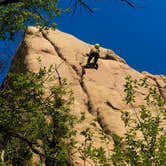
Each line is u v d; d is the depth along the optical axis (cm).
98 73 4884
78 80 4650
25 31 2886
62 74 4547
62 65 4728
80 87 4531
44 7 2634
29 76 2241
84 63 5000
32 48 4828
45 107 2219
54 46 5131
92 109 4238
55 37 5319
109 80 4838
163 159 1850
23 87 2175
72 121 2512
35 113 2123
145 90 4731
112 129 3866
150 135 1959
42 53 4800
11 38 2820
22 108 2078
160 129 2011
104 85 4688
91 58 4903
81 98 4350
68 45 5238
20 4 2547
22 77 2161
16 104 2095
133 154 1877
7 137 1838
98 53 4916
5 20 2769
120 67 5253
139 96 4506
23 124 2050
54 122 2311
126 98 2208
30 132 2064
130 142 1980
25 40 4969
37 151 1597
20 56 4906
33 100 2186
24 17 2733
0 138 1855
